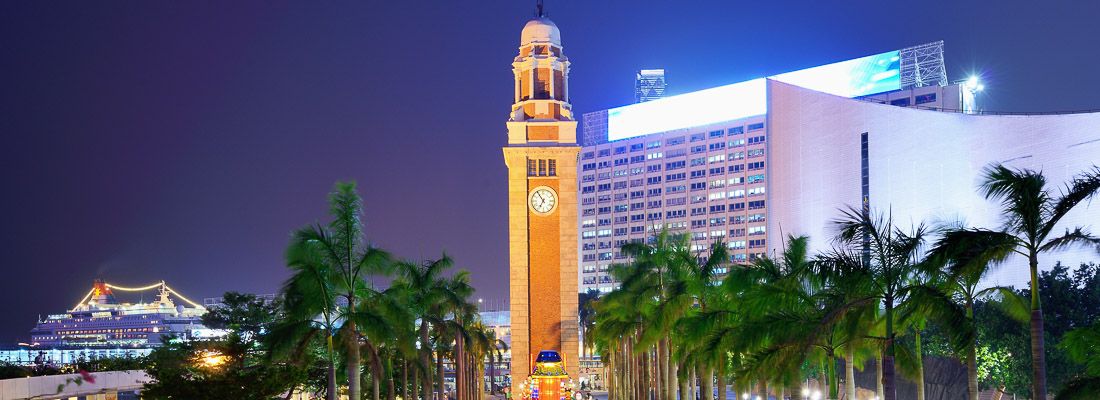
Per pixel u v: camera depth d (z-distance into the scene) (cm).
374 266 4900
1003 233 3625
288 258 4712
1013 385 7275
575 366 10425
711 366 5362
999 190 3612
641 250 7538
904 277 4034
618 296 7738
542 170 10725
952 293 4450
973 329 3772
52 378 6456
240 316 8331
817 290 4750
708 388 5962
